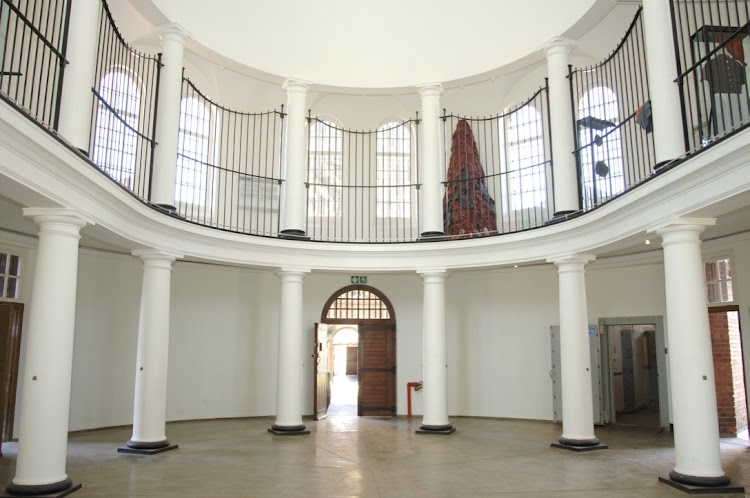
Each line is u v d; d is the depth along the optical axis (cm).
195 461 891
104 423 1186
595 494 700
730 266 1065
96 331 1184
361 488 735
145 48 1277
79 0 721
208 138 1402
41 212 660
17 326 1040
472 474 811
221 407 1344
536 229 1053
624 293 1258
